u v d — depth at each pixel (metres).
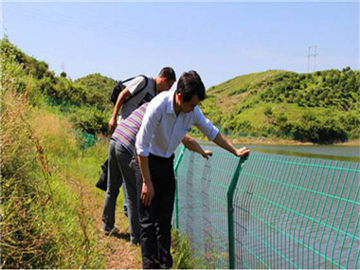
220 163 3.53
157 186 3.28
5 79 4.75
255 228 2.79
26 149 4.00
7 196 3.32
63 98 24.81
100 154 11.23
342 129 89.00
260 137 93.31
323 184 2.13
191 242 4.22
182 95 2.83
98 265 3.29
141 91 4.48
